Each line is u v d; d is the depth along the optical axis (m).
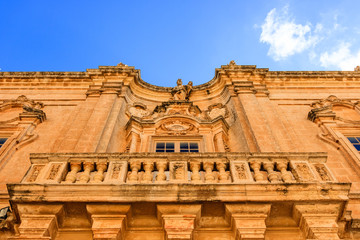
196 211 6.27
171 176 6.96
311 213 6.31
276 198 6.30
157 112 14.21
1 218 7.43
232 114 13.85
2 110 13.65
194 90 16.33
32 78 15.65
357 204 8.74
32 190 6.30
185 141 12.06
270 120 12.59
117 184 6.43
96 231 5.99
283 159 7.43
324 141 11.70
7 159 10.52
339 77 15.92
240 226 6.13
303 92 15.21
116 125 12.66
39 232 5.91
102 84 15.19
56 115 13.35
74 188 6.38
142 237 6.37
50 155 7.33
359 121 12.62
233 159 7.39
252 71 15.84
